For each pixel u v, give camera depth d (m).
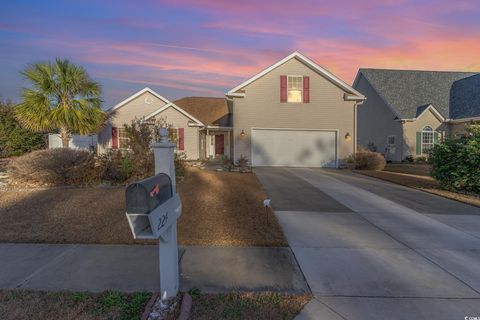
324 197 9.36
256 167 18.03
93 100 17.12
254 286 3.84
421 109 23.69
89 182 10.67
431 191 10.70
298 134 18.81
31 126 16.09
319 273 4.24
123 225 6.14
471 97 22.98
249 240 5.45
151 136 11.38
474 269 4.46
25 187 10.00
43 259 4.61
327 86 18.81
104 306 3.31
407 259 4.78
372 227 6.44
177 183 10.46
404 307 3.42
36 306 3.29
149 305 3.27
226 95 18.28
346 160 18.81
